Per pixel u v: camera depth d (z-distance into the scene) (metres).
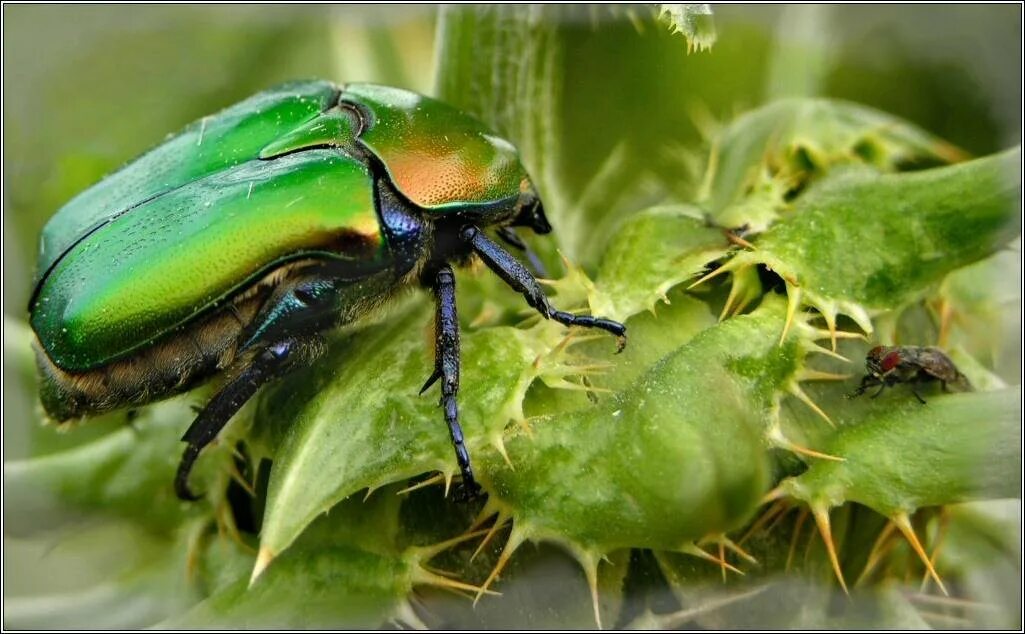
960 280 0.11
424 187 0.11
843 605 0.11
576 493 0.10
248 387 0.11
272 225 0.11
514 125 0.11
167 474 0.11
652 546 0.10
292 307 0.11
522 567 0.11
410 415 0.10
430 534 0.11
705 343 0.10
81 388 0.11
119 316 0.11
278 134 0.12
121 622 0.11
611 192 0.11
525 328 0.11
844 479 0.10
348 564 0.11
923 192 0.11
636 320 0.11
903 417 0.11
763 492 0.10
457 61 0.11
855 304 0.11
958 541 0.11
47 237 0.12
